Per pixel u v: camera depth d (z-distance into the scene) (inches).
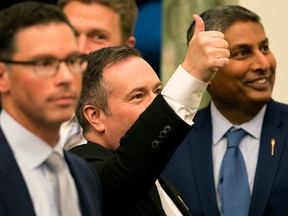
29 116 152.5
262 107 288.4
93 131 222.1
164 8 374.3
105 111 217.8
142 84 215.3
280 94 381.1
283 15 383.6
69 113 153.4
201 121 292.7
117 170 188.1
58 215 153.4
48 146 155.6
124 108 215.2
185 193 280.8
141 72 217.2
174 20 374.9
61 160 158.1
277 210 273.3
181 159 285.7
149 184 190.2
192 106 188.5
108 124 218.5
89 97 220.4
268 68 282.5
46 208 151.9
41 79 150.3
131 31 309.7
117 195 189.5
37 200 151.9
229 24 284.4
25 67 149.9
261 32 285.4
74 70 154.8
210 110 294.0
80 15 290.7
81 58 158.2
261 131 285.7
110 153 212.8
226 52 185.8
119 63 219.6
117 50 222.8
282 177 275.9
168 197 231.5
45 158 154.8
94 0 292.8
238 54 282.8
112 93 216.8
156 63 375.6
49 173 156.3
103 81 218.4
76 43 155.7
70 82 151.9
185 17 373.7
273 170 277.1
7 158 151.4
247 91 281.9
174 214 225.8
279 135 283.7
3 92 153.3
